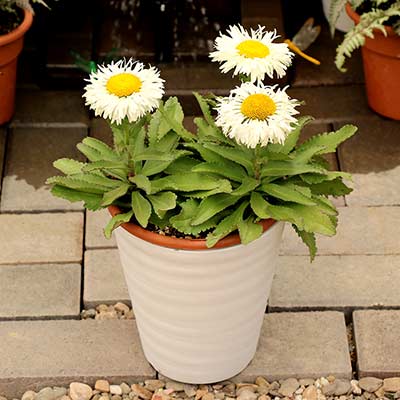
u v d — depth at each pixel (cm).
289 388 256
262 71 205
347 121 338
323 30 374
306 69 356
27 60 361
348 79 353
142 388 257
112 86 202
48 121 337
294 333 268
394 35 308
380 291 278
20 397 259
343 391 255
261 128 196
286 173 217
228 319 235
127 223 219
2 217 301
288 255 288
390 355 261
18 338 267
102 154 230
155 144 228
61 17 367
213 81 349
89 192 225
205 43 363
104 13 375
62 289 280
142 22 373
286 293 277
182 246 214
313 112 341
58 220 300
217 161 224
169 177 222
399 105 329
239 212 217
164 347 246
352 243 292
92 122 338
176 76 350
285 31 377
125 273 240
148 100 204
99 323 272
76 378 258
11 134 332
